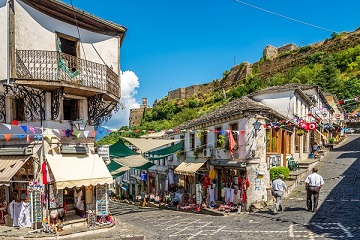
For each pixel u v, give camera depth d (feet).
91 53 53.06
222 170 66.18
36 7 45.09
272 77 211.41
